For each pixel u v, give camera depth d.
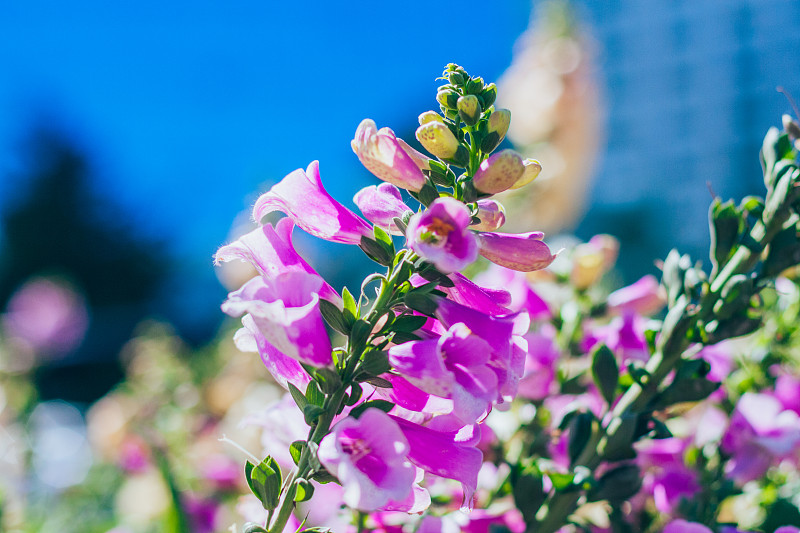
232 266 1.29
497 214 0.49
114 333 5.24
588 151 1.38
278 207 0.52
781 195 0.57
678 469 0.69
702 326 0.58
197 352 1.91
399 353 0.47
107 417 1.44
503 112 0.49
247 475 0.49
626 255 6.36
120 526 1.18
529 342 0.70
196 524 0.99
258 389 1.25
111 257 12.03
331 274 3.39
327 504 0.72
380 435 0.46
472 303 0.50
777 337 0.80
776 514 0.68
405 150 0.50
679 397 0.59
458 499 0.61
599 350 0.60
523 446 0.69
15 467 1.41
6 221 12.15
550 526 0.59
